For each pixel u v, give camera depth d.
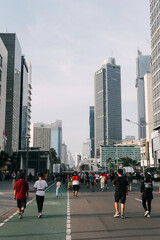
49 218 10.30
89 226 8.63
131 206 13.87
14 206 14.28
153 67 75.75
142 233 7.54
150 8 77.19
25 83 166.88
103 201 16.75
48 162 57.56
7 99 133.75
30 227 8.54
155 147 77.94
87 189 28.17
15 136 139.62
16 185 10.44
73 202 16.20
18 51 146.75
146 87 125.62
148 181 10.56
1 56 71.19
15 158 70.94
